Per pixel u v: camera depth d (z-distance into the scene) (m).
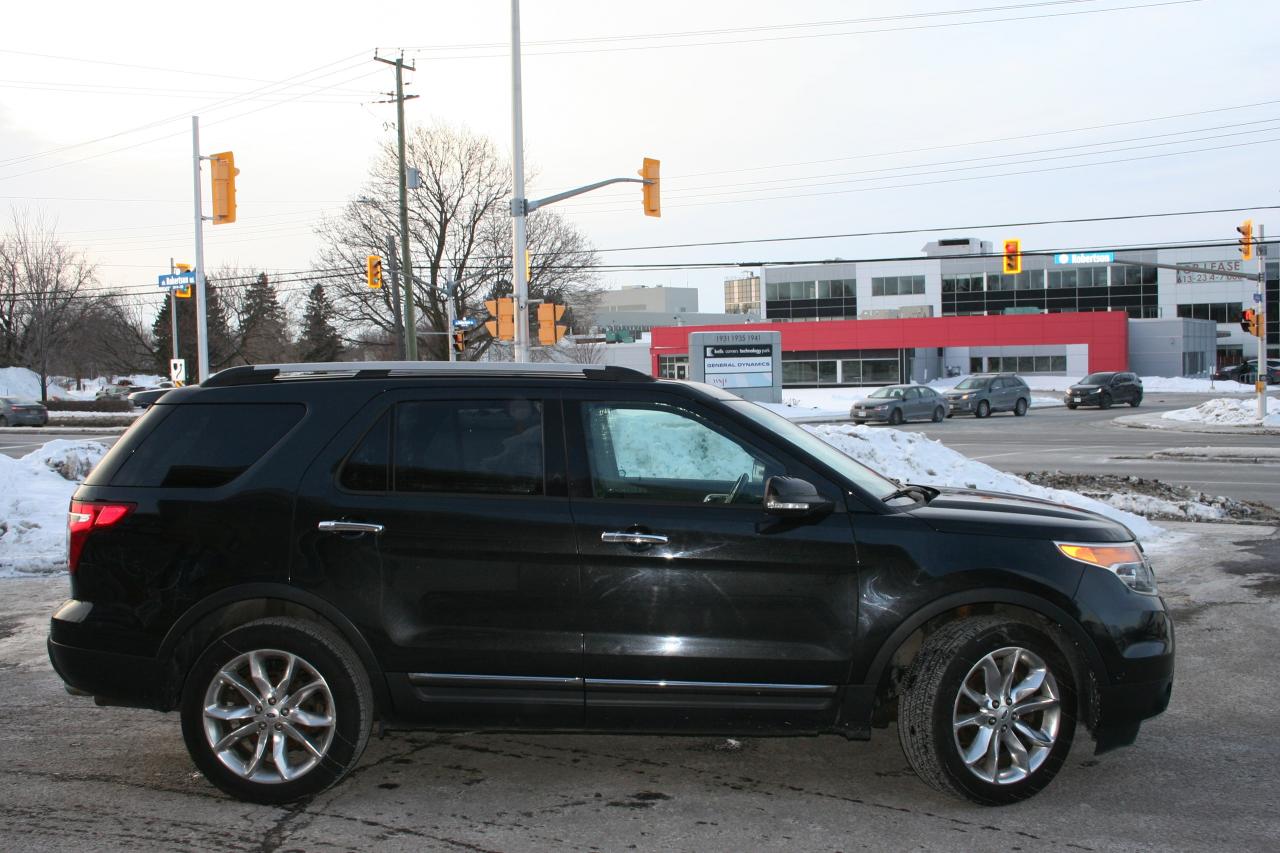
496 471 4.33
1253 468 19.94
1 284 60.22
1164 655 4.29
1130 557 4.40
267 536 4.27
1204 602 8.08
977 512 4.43
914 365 74.50
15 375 65.00
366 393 4.45
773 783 4.50
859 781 4.52
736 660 4.18
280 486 4.31
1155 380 68.56
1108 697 4.21
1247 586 8.63
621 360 87.06
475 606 4.22
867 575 4.19
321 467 4.33
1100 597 4.21
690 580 4.19
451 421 4.40
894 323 73.62
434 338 49.12
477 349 48.91
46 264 58.50
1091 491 13.80
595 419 4.42
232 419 4.48
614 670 4.20
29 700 5.74
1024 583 4.17
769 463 4.37
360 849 3.84
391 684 4.26
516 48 20.30
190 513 4.31
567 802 4.29
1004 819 4.10
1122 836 3.94
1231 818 4.11
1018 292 88.06
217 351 66.25
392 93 38.69
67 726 5.30
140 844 3.89
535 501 4.28
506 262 47.66
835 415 42.78
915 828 4.02
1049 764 4.21
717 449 4.42
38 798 4.34
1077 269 86.56
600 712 4.23
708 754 4.86
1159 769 4.66
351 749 4.22
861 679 4.20
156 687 4.29
